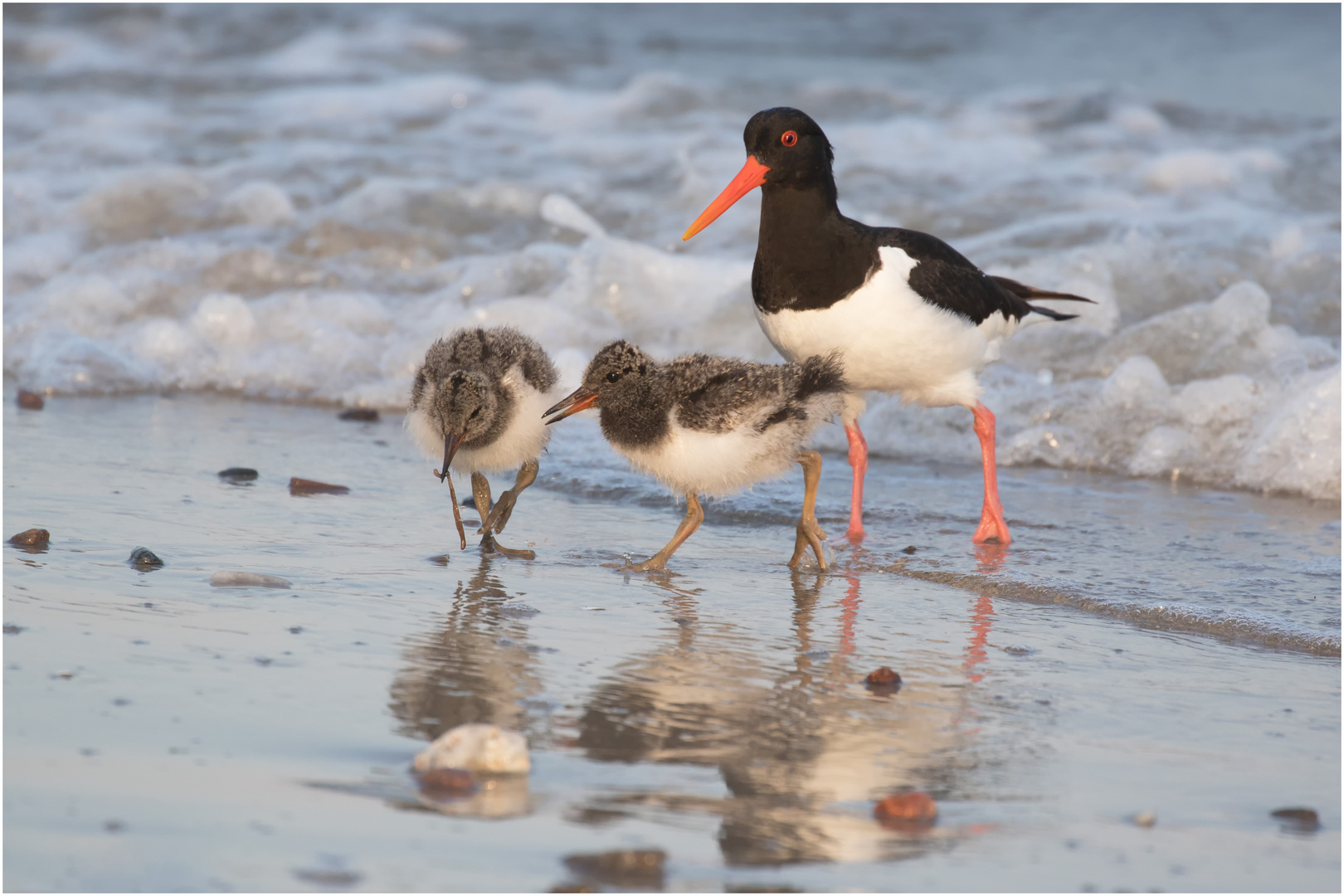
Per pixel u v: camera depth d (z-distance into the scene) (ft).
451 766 21.07
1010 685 26.48
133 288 60.80
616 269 60.03
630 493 41.47
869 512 40.93
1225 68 98.48
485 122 87.04
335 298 58.95
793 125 37.29
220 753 21.27
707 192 72.28
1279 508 42.09
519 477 36.09
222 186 73.26
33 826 18.61
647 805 20.47
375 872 17.95
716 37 108.58
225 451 43.86
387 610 29.30
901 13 113.91
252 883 17.49
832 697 25.44
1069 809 20.97
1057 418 48.91
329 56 101.86
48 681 23.80
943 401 39.88
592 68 99.55
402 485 41.09
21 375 52.75
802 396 33.19
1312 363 50.47
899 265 37.68
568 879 18.07
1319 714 25.30
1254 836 20.18
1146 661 28.19
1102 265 59.98
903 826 20.15
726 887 18.15
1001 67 100.22
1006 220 67.87
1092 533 38.86
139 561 31.30
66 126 85.25
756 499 41.45
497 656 26.71
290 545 33.81
